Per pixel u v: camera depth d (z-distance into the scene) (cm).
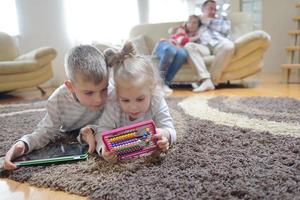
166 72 301
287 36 398
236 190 77
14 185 92
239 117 160
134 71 97
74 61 99
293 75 379
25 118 182
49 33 420
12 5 410
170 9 424
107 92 105
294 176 83
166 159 100
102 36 429
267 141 115
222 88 305
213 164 94
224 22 337
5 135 142
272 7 399
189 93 281
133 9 426
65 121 125
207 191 77
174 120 156
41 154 110
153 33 365
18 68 314
